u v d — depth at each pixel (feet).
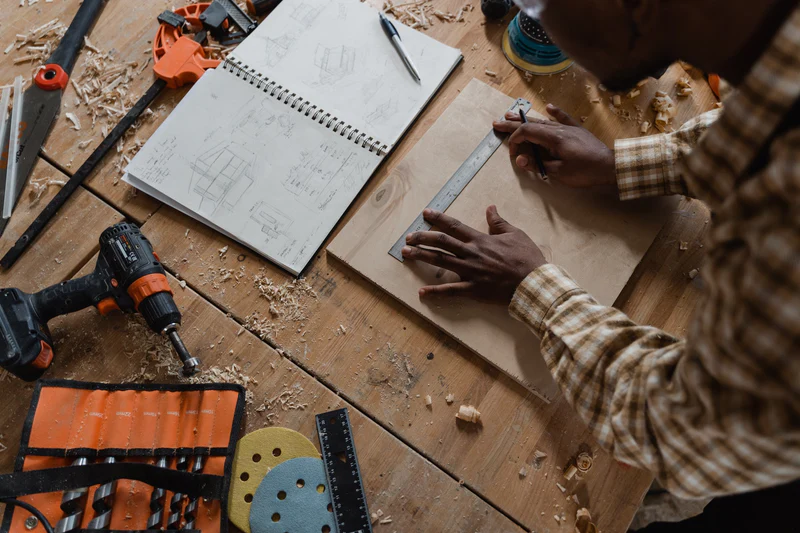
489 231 3.55
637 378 2.09
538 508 3.08
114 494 2.89
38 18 4.35
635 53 1.91
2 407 3.26
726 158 1.63
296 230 3.68
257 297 3.55
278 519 2.97
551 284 3.02
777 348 1.44
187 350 3.40
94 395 3.12
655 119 4.02
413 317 3.49
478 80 4.11
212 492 2.89
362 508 3.02
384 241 3.63
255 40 4.23
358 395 3.31
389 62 4.18
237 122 3.96
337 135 3.93
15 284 3.57
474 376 3.34
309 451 3.13
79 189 3.83
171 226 3.73
